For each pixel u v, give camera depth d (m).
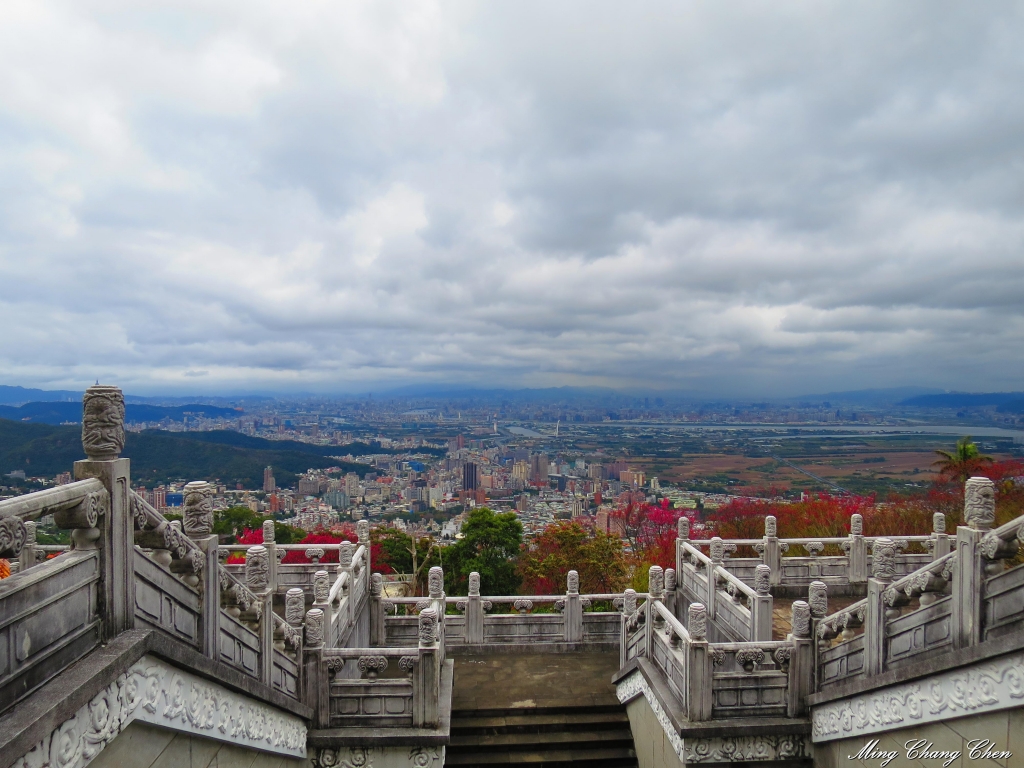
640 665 9.09
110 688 3.98
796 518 26.33
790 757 7.58
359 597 11.54
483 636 12.55
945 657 5.51
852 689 6.83
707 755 7.43
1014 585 5.12
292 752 7.14
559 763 9.17
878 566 6.74
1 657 3.29
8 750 3.02
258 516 28.50
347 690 7.89
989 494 5.53
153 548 4.93
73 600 3.89
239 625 6.12
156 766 4.63
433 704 7.85
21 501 3.37
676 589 13.53
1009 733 4.99
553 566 23.61
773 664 8.67
